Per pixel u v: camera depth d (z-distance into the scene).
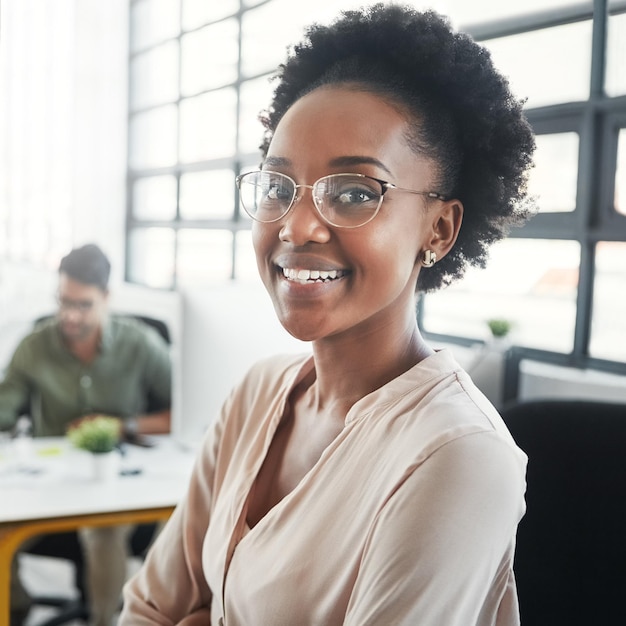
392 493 0.76
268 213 0.87
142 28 5.65
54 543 2.60
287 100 1.01
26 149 6.14
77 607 2.80
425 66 0.86
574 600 1.20
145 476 2.35
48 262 5.96
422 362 0.86
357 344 0.90
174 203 5.23
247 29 4.42
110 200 5.77
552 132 2.79
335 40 0.92
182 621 1.05
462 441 0.75
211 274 4.81
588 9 2.62
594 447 1.22
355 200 0.82
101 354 2.86
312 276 0.83
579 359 2.71
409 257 0.86
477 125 0.89
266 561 0.86
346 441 0.86
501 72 0.93
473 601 0.75
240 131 4.51
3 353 5.02
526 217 0.99
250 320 2.38
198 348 2.47
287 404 1.01
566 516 1.21
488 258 0.99
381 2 0.93
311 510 0.85
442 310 3.24
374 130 0.82
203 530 1.09
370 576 0.74
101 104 5.73
